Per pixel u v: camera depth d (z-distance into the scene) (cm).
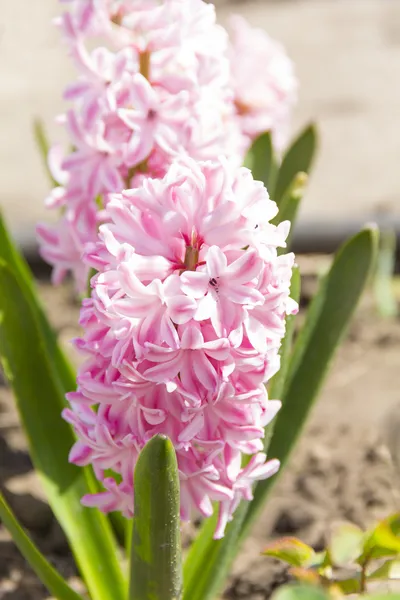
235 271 65
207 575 75
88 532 77
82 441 70
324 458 96
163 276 66
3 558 86
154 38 76
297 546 73
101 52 76
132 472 69
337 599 72
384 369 115
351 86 218
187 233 66
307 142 88
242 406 67
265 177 84
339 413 104
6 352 78
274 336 66
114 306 65
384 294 125
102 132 76
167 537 68
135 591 70
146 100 75
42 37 251
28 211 156
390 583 79
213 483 68
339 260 81
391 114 202
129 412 68
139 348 65
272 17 266
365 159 181
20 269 85
